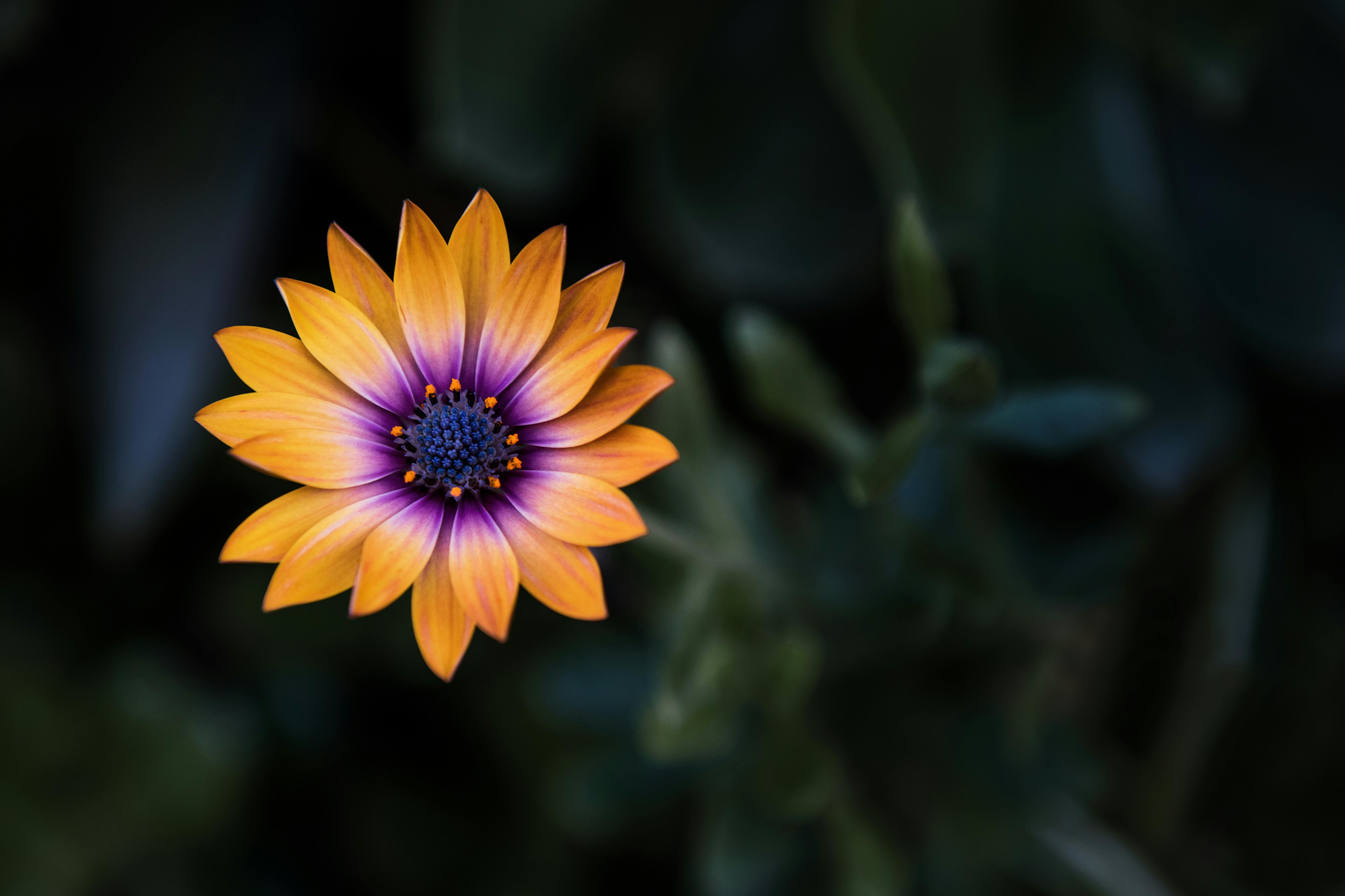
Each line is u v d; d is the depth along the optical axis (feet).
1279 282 1.68
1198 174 1.71
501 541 1.33
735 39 1.72
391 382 1.34
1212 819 1.80
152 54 1.74
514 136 1.65
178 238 1.71
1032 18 1.69
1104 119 1.68
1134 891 1.68
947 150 1.62
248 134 1.71
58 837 1.87
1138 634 1.83
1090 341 1.66
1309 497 1.85
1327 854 1.77
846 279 1.79
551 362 1.34
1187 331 1.66
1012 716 1.67
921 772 1.69
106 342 1.70
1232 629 1.73
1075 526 1.77
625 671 1.74
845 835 1.64
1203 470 1.66
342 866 2.03
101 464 1.69
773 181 1.70
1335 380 1.79
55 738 1.87
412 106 1.96
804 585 1.61
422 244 1.33
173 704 1.89
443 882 1.96
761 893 1.73
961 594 1.58
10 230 1.96
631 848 1.96
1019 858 1.69
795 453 2.04
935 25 1.61
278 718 1.99
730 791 1.69
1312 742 1.76
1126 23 1.63
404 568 1.33
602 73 1.67
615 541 1.31
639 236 2.00
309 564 1.33
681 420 1.57
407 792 2.01
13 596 2.00
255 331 1.34
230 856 2.00
